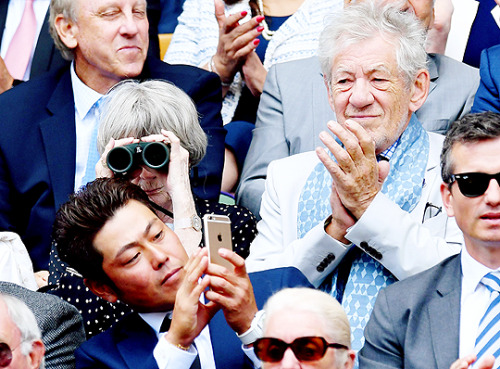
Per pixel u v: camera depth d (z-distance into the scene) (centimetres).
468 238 975
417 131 1180
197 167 1305
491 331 950
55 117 1394
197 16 1636
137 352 987
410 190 1138
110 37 1388
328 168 1055
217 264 934
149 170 1114
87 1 1391
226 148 1488
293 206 1197
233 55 1516
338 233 1093
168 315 1001
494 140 956
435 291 987
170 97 1202
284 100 1403
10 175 1375
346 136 1046
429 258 1060
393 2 1282
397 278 1072
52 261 1220
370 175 1059
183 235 1093
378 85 1134
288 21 1551
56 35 1430
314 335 829
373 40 1140
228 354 997
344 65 1141
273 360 836
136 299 987
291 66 1434
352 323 1089
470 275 978
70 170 1369
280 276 1062
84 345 1006
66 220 989
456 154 970
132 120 1177
